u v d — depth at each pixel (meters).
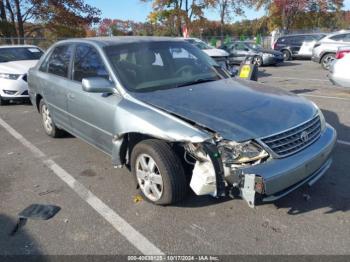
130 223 3.50
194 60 4.80
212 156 3.08
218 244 3.12
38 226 3.50
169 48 4.78
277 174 3.04
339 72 8.73
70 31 27.62
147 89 4.06
